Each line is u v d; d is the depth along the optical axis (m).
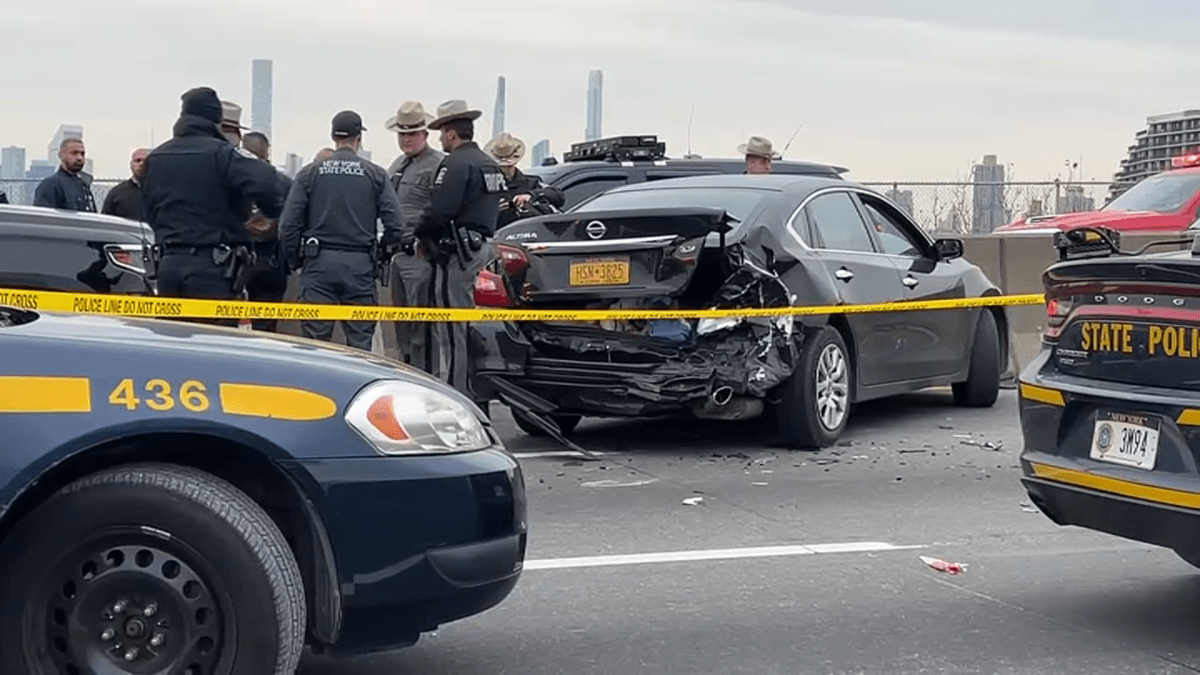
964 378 10.70
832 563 6.24
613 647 5.03
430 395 4.13
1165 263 4.95
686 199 9.16
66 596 3.68
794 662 4.89
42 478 3.65
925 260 10.21
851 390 9.32
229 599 3.70
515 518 4.21
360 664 4.80
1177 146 26.33
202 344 4.03
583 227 8.52
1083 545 6.62
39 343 3.79
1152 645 5.11
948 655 4.98
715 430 9.84
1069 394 5.23
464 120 9.73
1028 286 13.11
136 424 3.70
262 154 12.11
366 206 9.20
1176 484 4.80
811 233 9.07
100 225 8.72
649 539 6.64
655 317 8.33
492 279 8.80
